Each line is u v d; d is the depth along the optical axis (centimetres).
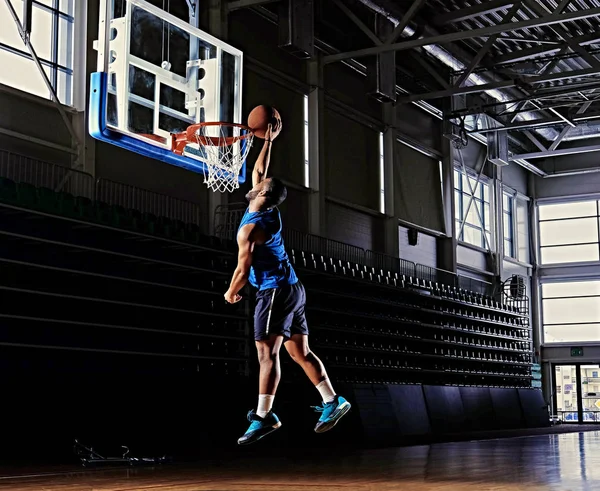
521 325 3250
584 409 3456
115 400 1432
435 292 2645
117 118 1153
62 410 1346
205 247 1655
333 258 2244
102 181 1612
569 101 2967
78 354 1432
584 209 3538
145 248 1570
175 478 938
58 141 1547
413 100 2467
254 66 2038
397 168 2622
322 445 1842
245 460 1316
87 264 1466
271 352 475
